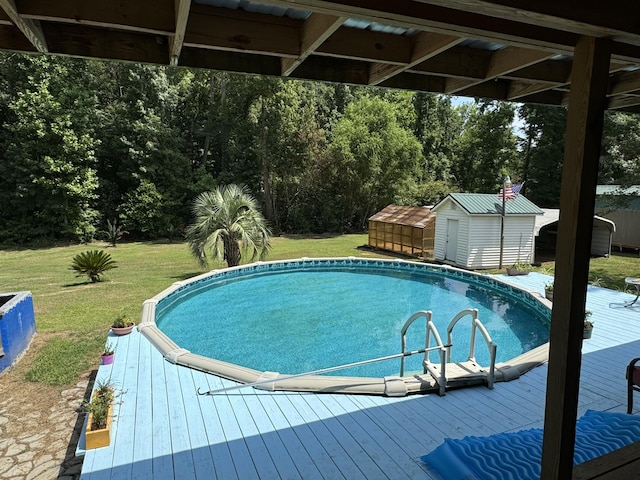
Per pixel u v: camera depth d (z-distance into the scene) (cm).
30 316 702
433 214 1609
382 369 639
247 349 727
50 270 1362
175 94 2394
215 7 224
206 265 1221
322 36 207
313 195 2628
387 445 353
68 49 239
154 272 1338
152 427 386
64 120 1920
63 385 544
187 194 2316
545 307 846
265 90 2269
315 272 1357
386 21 170
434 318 895
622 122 1443
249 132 2470
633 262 1476
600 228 1606
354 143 2491
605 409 409
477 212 1332
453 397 444
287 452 345
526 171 2580
